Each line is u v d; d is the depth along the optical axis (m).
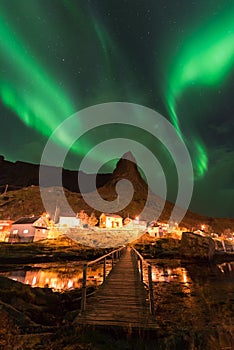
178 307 10.05
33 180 148.62
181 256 39.22
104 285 9.87
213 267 30.66
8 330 5.64
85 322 5.66
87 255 36.66
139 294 8.35
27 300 9.30
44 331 5.78
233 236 97.56
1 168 159.12
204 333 6.11
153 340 5.21
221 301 11.58
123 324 5.53
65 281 17.73
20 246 41.94
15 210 83.25
